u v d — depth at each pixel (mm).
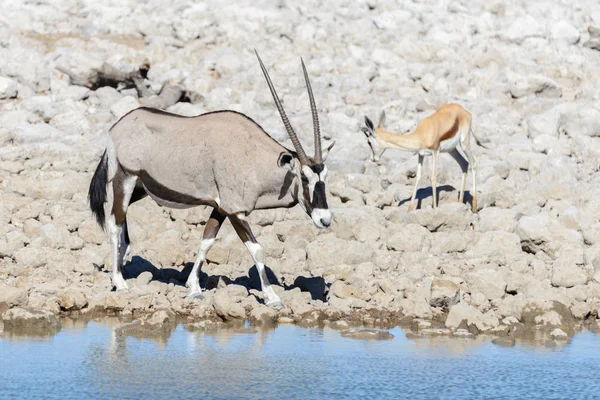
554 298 33875
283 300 33656
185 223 43156
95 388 23766
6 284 34500
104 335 29469
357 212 42469
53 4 78000
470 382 25000
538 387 24688
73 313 32406
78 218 41125
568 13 80688
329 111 60469
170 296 34031
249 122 33094
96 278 35750
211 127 32812
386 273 37562
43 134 53156
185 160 32875
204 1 79562
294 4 80375
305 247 40000
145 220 42719
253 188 32125
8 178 47906
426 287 35031
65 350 27500
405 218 44219
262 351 27781
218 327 31000
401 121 58062
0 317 31594
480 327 31406
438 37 74750
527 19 76375
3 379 24438
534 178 50875
